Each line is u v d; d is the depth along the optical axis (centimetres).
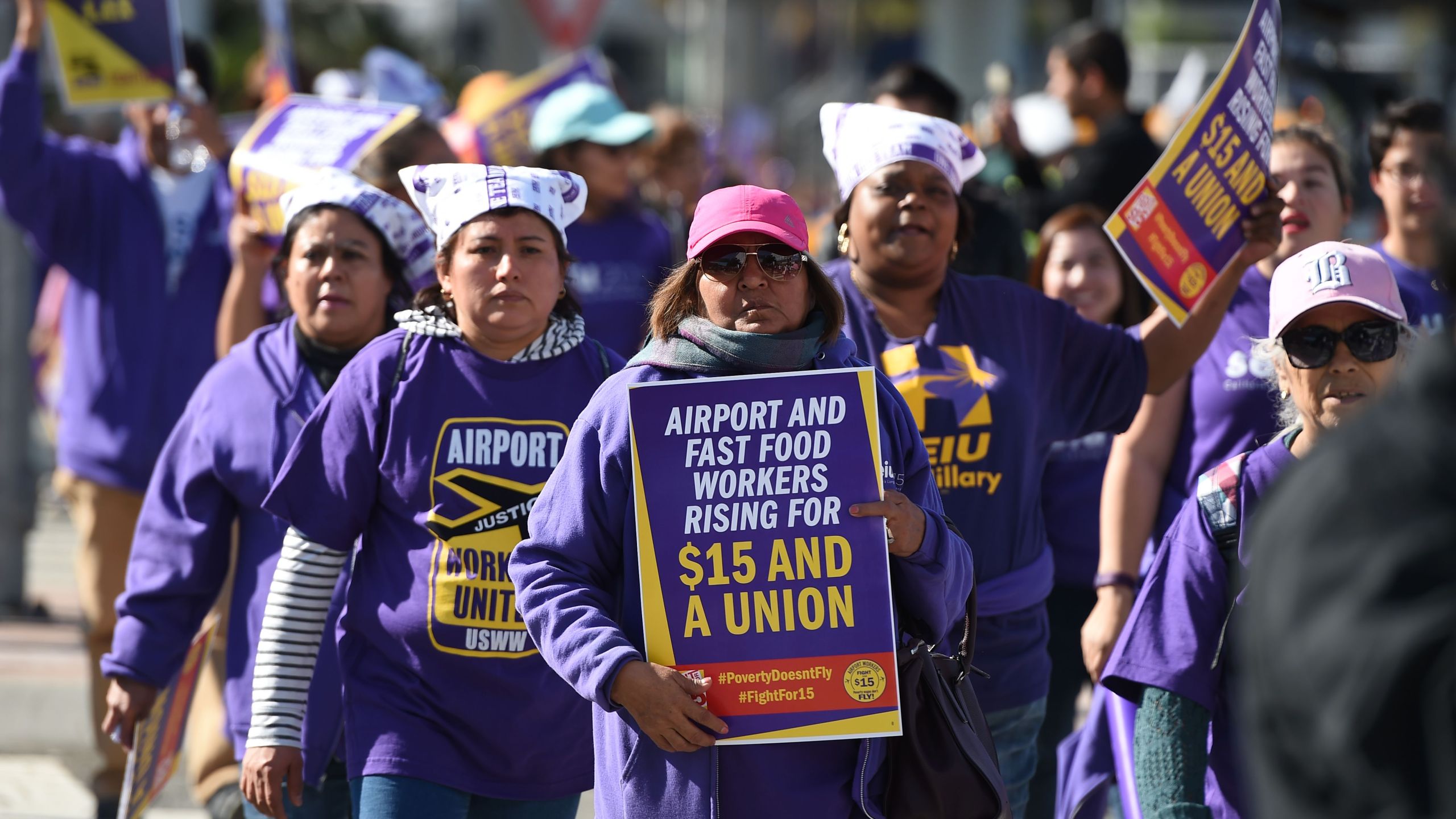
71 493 2284
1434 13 5956
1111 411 1587
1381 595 584
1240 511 1187
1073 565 1839
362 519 1389
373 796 1338
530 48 7094
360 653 1389
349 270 1580
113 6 2183
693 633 1100
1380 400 642
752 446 1114
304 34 8100
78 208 2272
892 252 1545
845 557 1098
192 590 1584
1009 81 3103
